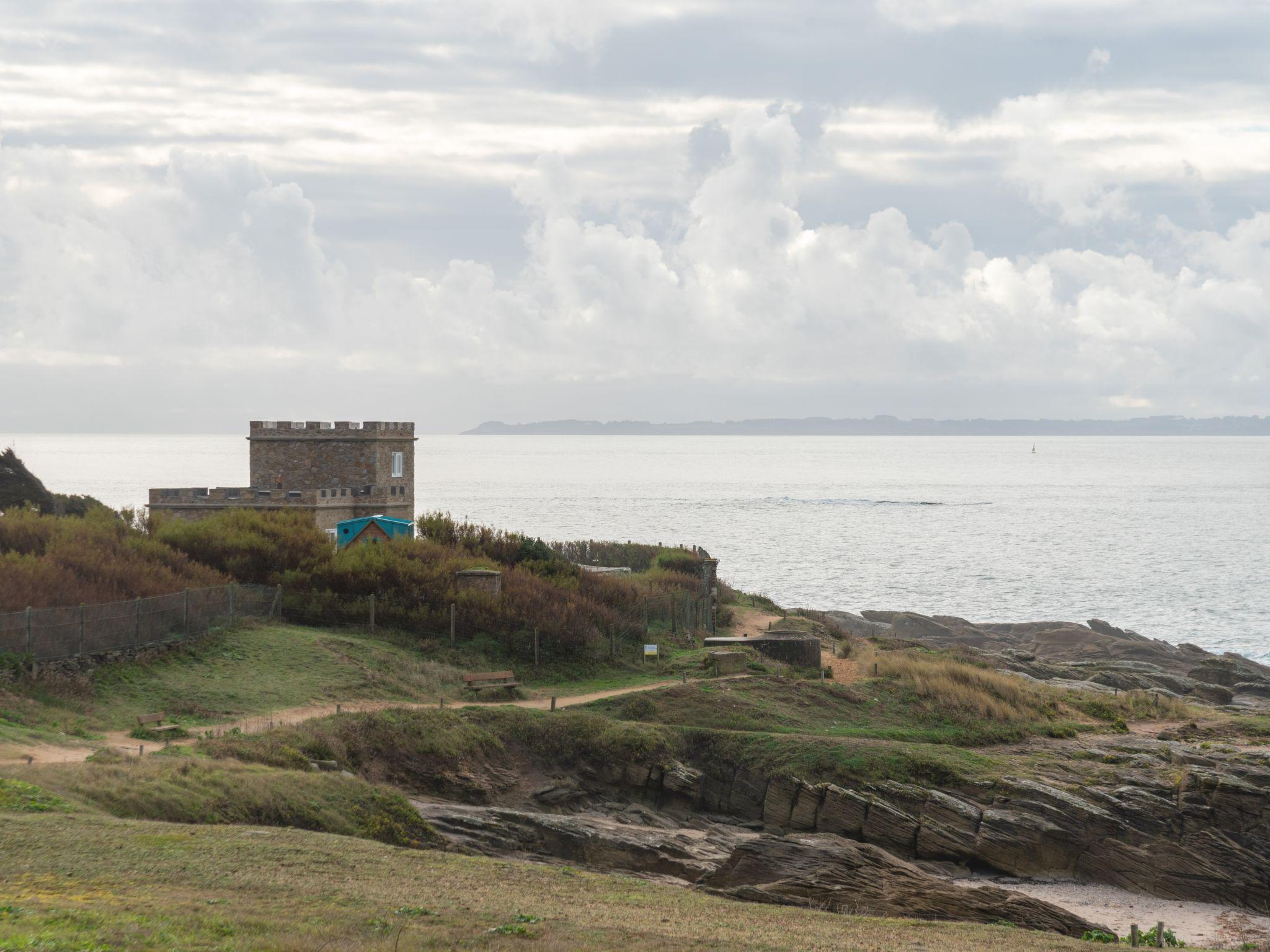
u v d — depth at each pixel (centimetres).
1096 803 4538
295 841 2764
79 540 5650
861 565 17012
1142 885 4278
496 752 4519
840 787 4519
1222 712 6444
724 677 5725
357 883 2438
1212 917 4069
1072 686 7225
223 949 1839
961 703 5669
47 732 3666
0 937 1736
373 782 4091
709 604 7625
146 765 3262
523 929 2150
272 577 5972
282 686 4728
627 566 9694
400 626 5825
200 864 2419
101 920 1908
